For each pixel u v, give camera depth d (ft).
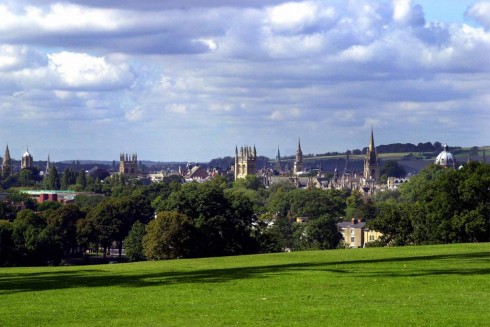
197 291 217.15
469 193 517.96
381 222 596.70
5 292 229.25
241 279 242.37
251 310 180.96
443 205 525.75
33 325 169.48
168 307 189.16
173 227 552.82
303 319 168.14
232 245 572.51
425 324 159.53
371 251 367.25
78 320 174.91
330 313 173.99
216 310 182.39
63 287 237.45
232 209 590.55
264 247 600.80
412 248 375.25
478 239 521.24
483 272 242.78
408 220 590.14
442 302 186.39
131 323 169.89
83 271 304.71
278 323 164.35
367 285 220.43
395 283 222.28
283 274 252.01
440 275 236.84
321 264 288.30
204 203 579.48
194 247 561.02
